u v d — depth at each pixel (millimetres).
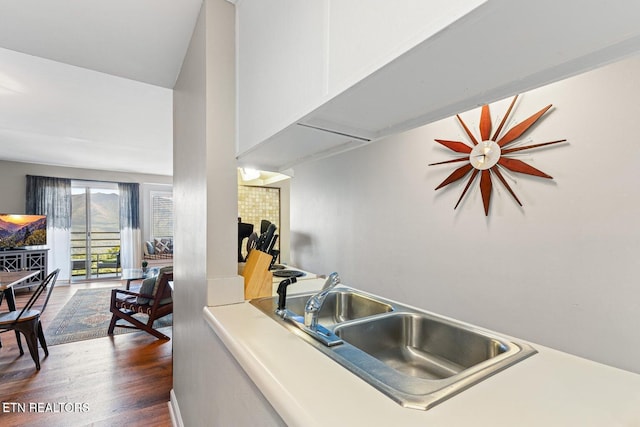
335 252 2887
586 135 1290
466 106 694
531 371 691
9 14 1254
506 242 1580
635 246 1166
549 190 1406
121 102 2664
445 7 412
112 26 1354
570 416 530
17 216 5059
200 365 1223
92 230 6199
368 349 1022
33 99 2586
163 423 1823
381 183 2404
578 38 455
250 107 1063
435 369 1015
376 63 518
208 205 1146
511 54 499
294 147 1087
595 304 1267
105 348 2885
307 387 586
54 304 4375
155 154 4730
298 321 953
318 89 678
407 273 2178
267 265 1331
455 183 1847
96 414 1903
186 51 1560
